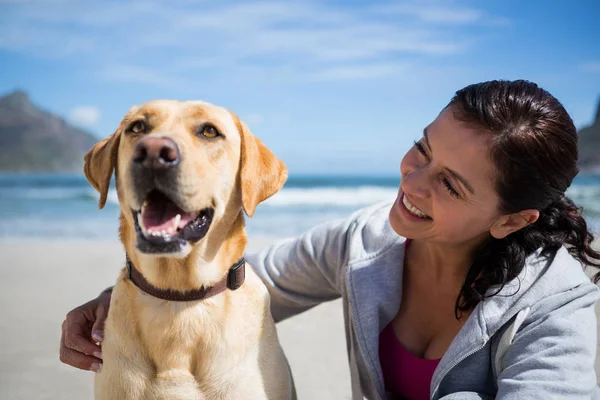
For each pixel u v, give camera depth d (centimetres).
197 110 82
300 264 91
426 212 74
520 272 73
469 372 74
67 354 80
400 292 81
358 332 80
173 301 75
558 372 67
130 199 74
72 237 384
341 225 90
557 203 77
